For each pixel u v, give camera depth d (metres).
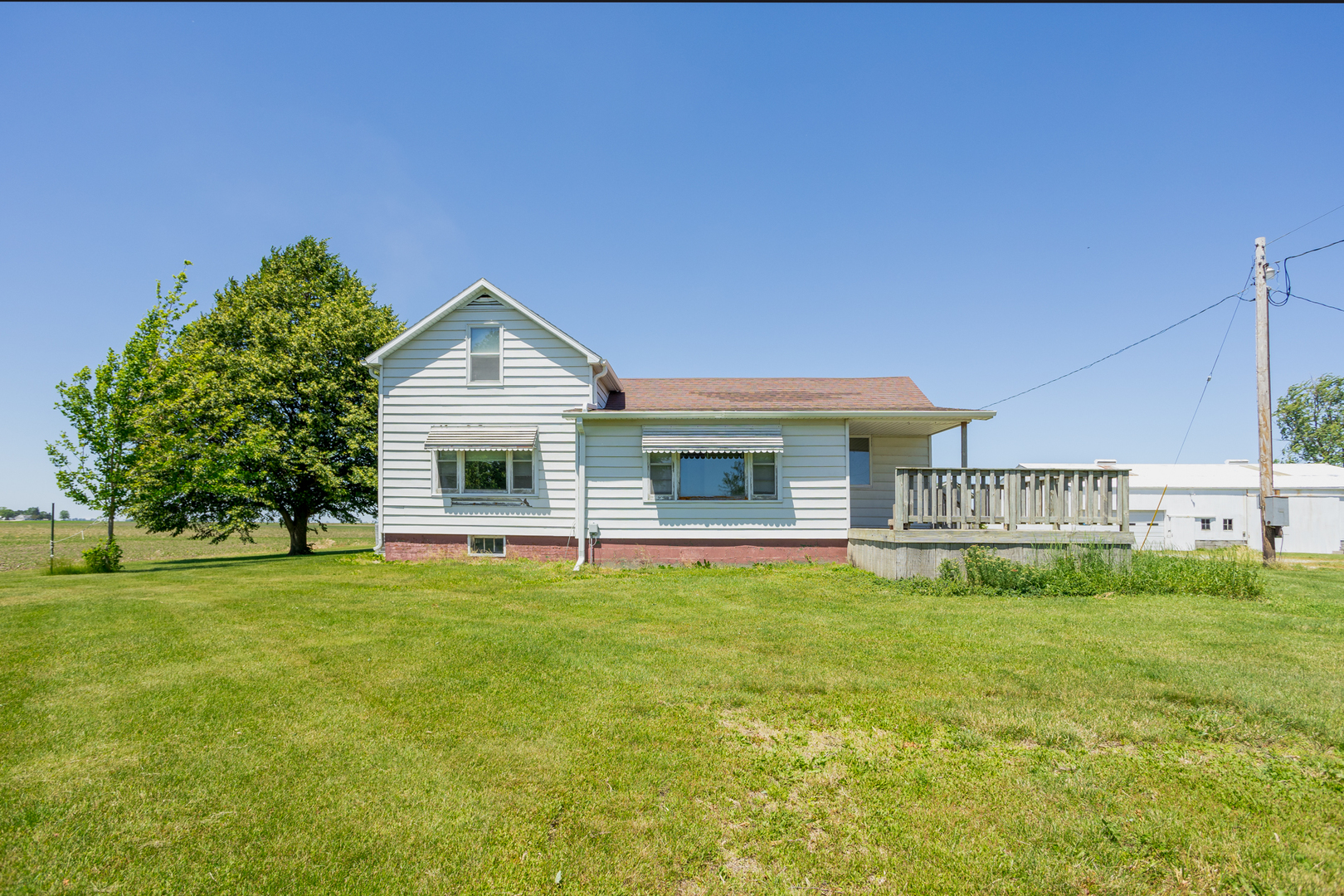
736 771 4.32
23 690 5.85
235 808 3.85
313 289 26.12
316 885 3.18
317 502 23.56
